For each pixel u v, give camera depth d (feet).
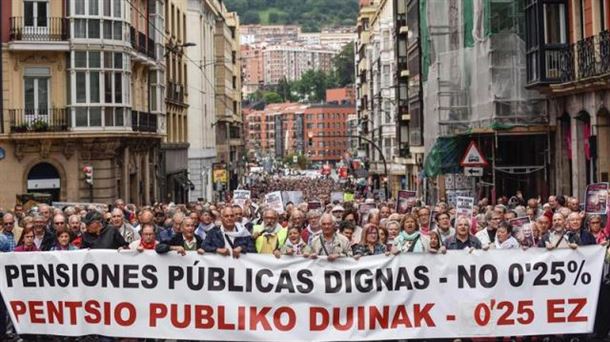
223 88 280.51
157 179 159.22
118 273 36.70
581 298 36.83
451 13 122.52
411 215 41.60
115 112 122.21
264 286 36.19
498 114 101.30
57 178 120.26
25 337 37.99
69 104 119.34
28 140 116.98
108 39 121.29
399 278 36.29
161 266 36.52
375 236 40.73
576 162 89.45
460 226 39.45
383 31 262.06
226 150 283.79
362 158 359.87
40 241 41.91
